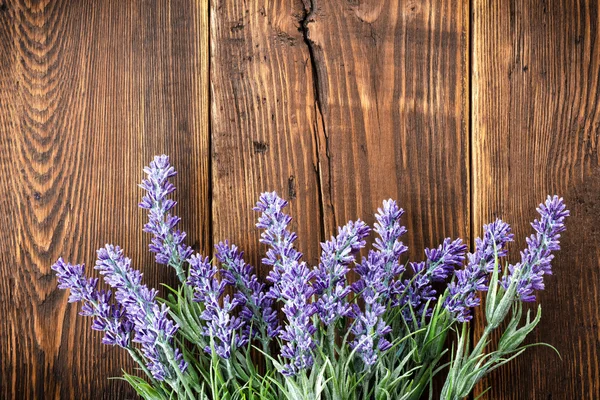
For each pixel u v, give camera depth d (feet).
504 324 2.22
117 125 2.23
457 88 2.25
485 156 2.24
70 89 2.23
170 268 2.22
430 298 2.05
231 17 2.24
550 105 2.25
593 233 2.22
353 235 1.96
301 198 2.23
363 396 1.98
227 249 2.05
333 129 2.24
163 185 2.06
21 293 2.20
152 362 1.96
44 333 2.20
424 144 2.24
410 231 2.23
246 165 2.23
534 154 2.24
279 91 2.24
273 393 2.06
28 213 2.21
